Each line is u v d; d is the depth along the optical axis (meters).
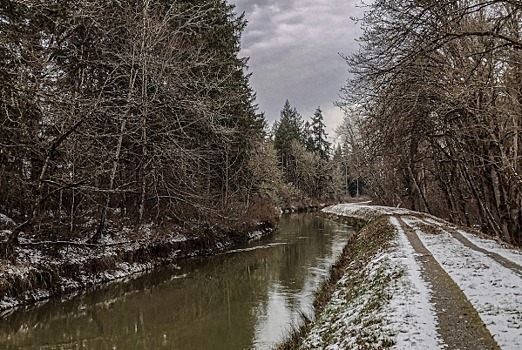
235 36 33.19
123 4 22.25
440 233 20.92
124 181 23.70
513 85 15.46
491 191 22.16
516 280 9.73
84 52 20.20
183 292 17.48
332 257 24.31
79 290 17.12
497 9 13.62
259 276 20.12
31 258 16.42
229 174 33.22
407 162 24.97
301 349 9.02
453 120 19.47
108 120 20.58
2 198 17.66
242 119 31.73
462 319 7.31
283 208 71.50
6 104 13.98
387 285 10.38
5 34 13.31
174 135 21.36
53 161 17.44
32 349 11.59
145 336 12.59
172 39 22.94
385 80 12.38
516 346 5.89
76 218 20.88
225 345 11.65
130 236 22.19
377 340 7.06
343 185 97.19
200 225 27.08
